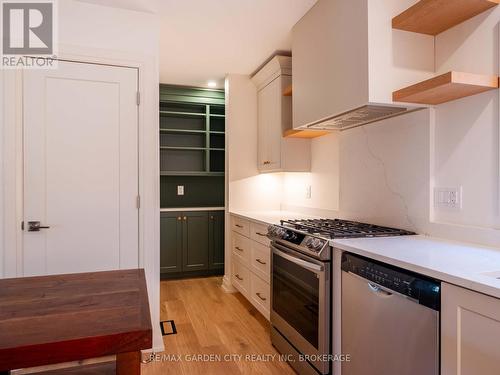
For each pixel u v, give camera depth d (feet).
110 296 3.89
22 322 3.15
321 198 9.70
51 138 7.22
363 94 5.64
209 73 11.74
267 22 8.05
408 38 5.76
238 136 11.76
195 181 14.66
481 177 5.12
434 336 3.67
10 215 6.95
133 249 7.79
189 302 10.68
